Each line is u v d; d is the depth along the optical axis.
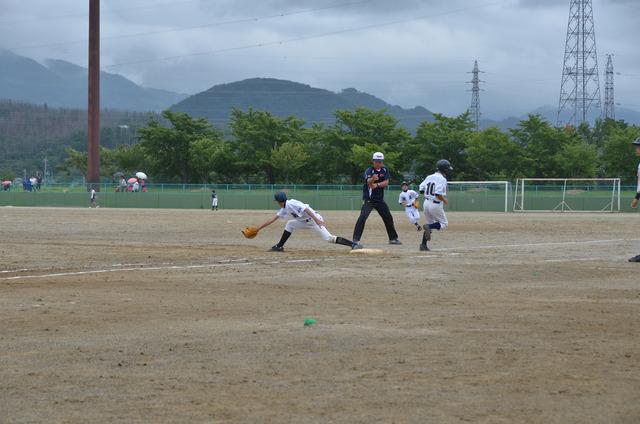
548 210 85.56
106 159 145.25
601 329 11.21
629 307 13.36
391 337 10.63
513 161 107.50
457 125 113.25
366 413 7.20
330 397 7.71
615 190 87.75
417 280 17.38
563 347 9.93
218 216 61.47
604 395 7.73
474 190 89.31
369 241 30.59
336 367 8.91
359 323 11.77
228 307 13.38
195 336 10.76
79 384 8.30
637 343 10.18
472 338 10.54
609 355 9.46
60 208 84.56
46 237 33.19
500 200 86.56
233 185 100.88
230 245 28.28
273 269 19.52
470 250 25.94
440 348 9.89
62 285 16.36
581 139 118.81
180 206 95.81
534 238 34.06
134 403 7.60
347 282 16.97
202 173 122.69
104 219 53.25
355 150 108.38
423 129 112.88
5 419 7.14
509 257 23.19
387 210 27.44
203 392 7.94
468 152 108.00
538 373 8.58
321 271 19.08
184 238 32.94
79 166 147.88
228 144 117.75
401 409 7.32
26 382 8.39
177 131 123.06
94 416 7.21
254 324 11.70
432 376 8.48
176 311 12.95
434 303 13.88
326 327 11.43
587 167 105.81
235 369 8.86
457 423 6.90
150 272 18.84
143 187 100.25
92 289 15.70
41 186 107.38
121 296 14.70
